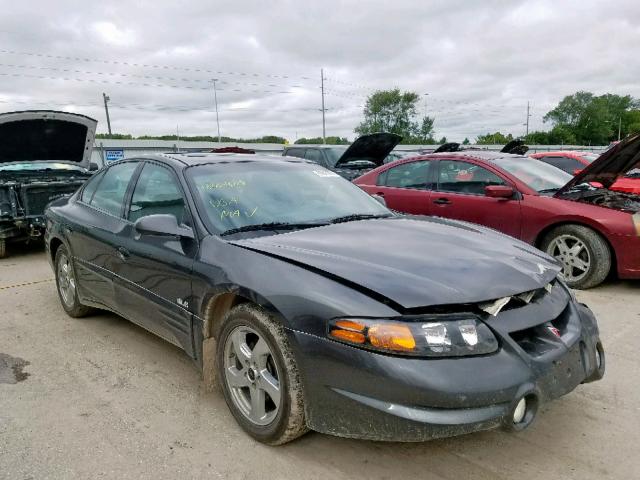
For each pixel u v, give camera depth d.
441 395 2.06
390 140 12.14
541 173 6.18
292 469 2.46
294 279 2.45
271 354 2.49
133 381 3.41
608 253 5.18
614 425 2.81
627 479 2.37
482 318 2.25
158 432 2.79
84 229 4.10
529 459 2.52
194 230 3.06
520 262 2.68
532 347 2.33
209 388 3.03
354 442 2.66
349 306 2.24
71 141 8.38
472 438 2.70
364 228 3.16
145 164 3.83
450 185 6.29
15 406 3.10
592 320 2.79
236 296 2.77
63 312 4.89
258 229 3.09
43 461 2.54
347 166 11.66
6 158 8.05
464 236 3.06
